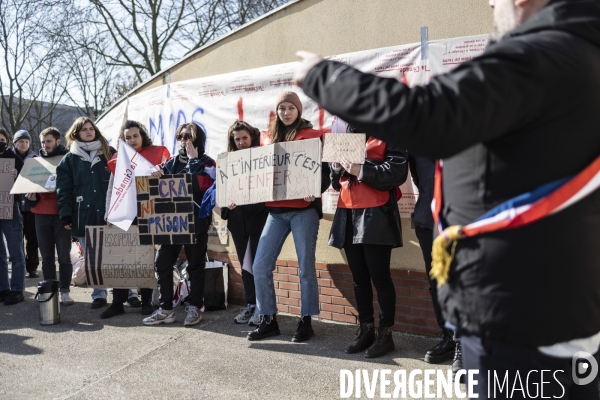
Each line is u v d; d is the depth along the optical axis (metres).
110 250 5.38
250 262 4.95
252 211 4.87
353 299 4.84
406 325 4.54
